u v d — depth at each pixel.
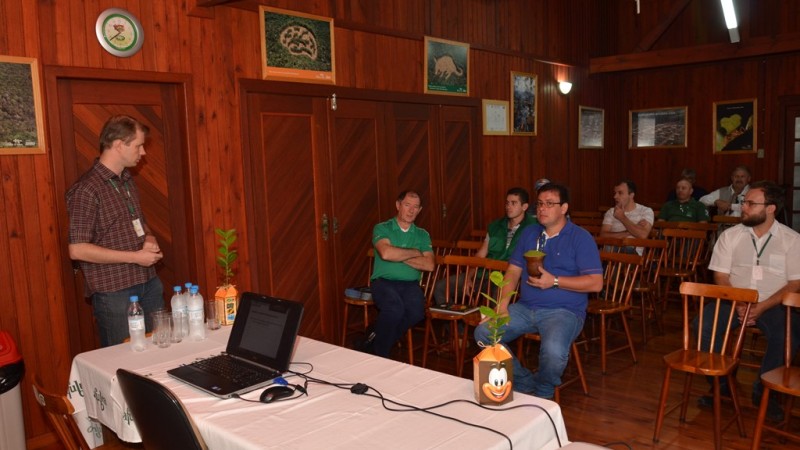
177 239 3.76
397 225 4.18
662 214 6.37
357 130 4.84
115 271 2.90
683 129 8.10
